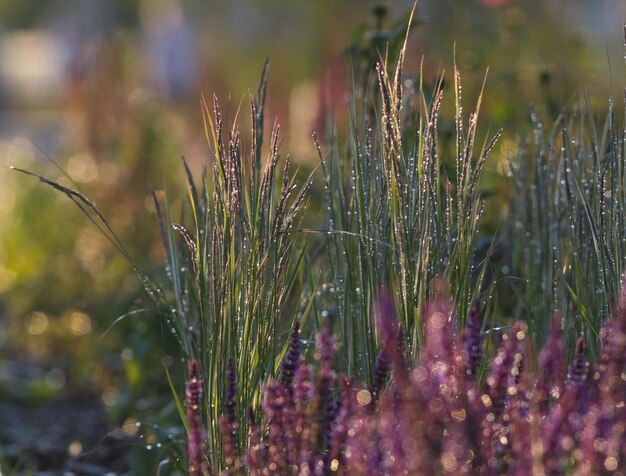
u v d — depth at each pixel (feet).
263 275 13.84
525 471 10.74
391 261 13.94
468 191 13.96
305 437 12.24
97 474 21.30
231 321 13.80
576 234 15.29
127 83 43.50
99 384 27.55
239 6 78.38
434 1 40.75
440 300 12.92
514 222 17.98
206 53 63.36
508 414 11.71
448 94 25.13
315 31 63.57
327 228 15.46
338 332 15.69
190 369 13.17
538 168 17.03
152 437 19.75
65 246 33.88
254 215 13.88
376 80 18.28
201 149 38.14
